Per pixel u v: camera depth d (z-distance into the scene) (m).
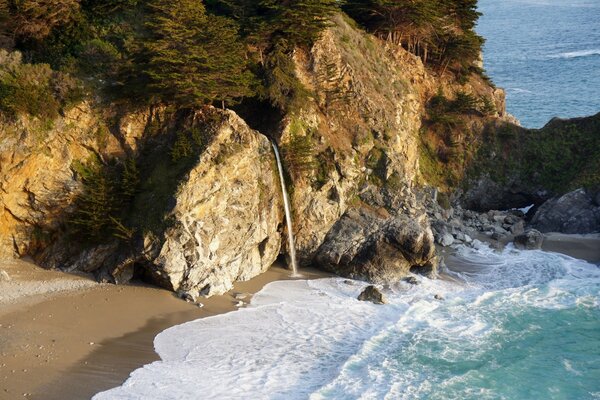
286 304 44.38
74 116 47.84
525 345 39.22
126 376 34.12
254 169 49.16
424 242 50.22
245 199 48.06
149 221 44.53
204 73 47.41
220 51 48.78
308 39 56.88
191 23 48.12
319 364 36.41
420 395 33.41
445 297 46.66
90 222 44.88
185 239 44.19
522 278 50.44
